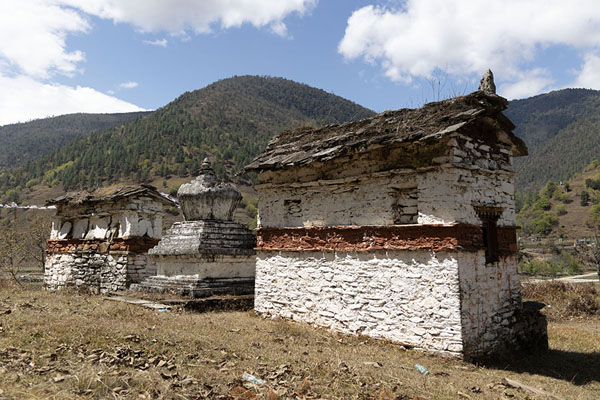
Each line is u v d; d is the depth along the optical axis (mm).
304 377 7715
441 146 10789
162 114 173125
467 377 8914
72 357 7484
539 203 122938
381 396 6918
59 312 12133
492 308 11133
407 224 11578
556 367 10859
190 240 17234
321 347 10562
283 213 14406
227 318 13930
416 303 10805
